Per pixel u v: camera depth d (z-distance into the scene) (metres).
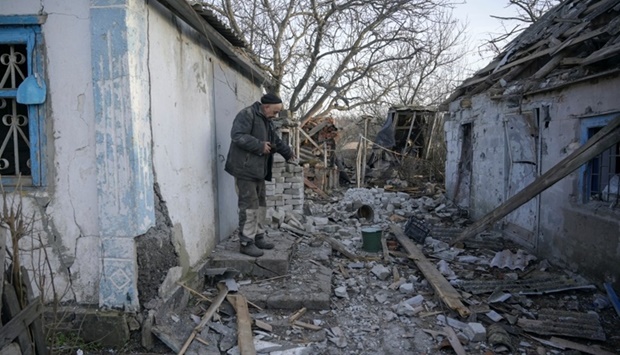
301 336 3.73
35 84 3.32
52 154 3.39
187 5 3.81
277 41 14.12
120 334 3.31
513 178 6.96
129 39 3.24
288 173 7.92
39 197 3.40
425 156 16.75
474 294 4.64
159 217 3.78
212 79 5.38
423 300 4.60
